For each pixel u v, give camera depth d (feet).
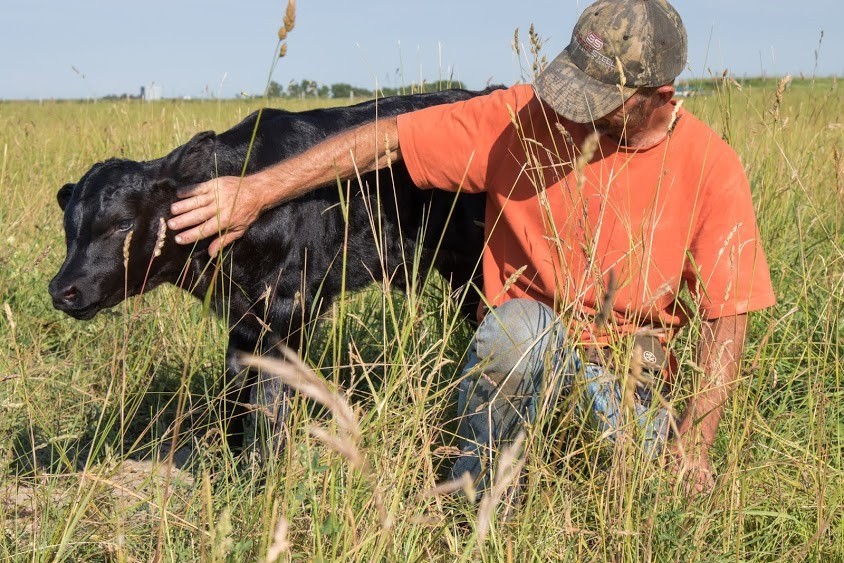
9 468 10.05
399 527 7.18
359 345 13.29
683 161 9.01
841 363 10.93
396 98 12.96
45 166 23.67
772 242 14.12
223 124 25.07
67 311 10.20
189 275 11.29
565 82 8.55
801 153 17.38
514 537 7.58
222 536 5.44
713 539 8.09
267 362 4.29
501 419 8.48
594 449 8.32
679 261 9.09
